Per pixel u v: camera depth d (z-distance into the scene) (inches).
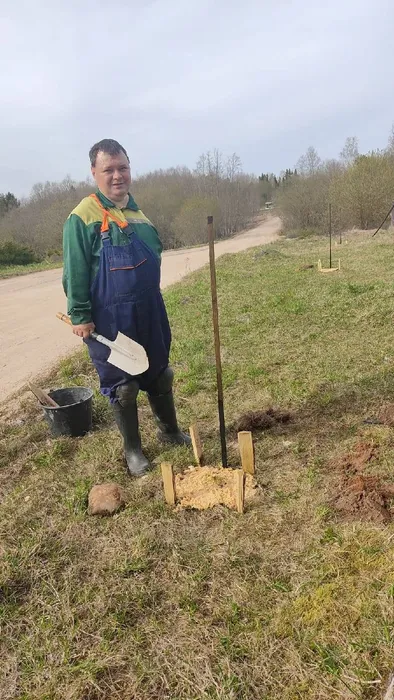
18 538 122.1
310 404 184.4
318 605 93.7
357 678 79.4
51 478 149.4
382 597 92.7
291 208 1359.5
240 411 186.2
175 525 121.7
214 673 84.0
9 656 91.5
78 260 130.3
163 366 150.3
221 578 104.6
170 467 126.1
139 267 134.2
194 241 1625.2
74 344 330.6
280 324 302.8
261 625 92.2
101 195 133.9
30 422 195.6
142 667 86.4
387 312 292.8
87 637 93.9
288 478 137.6
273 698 79.4
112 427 180.9
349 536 110.5
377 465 138.2
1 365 295.7
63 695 83.5
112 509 128.6
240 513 123.3
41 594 104.5
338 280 438.0
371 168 1074.7
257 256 700.0
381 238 818.2
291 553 109.0
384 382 193.8
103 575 108.6
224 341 280.7
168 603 100.0
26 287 698.8
